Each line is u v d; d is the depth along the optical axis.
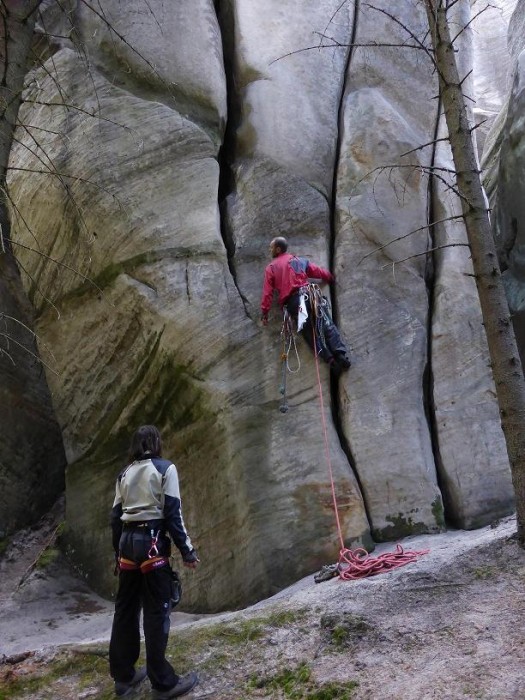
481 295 4.54
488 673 3.26
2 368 7.67
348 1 7.41
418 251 6.52
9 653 5.21
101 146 6.65
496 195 7.72
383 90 7.05
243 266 6.41
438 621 3.80
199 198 6.49
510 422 4.37
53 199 6.75
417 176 6.68
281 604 4.51
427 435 5.89
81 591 6.50
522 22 9.36
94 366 6.74
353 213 6.53
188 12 7.05
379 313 6.23
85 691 4.16
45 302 7.02
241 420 5.84
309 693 3.53
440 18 4.78
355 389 5.98
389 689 3.34
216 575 5.71
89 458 6.84
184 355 6.12
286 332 6.04
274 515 5.57
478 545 4.48
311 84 7.07
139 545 3.83
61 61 7.00
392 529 5.57
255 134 6.88
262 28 7.14
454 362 6.08
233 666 3.99
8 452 7.65
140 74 6.89
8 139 5.07
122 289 6.43
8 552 7.33
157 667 3.79
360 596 4.25
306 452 5.72
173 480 3.96
